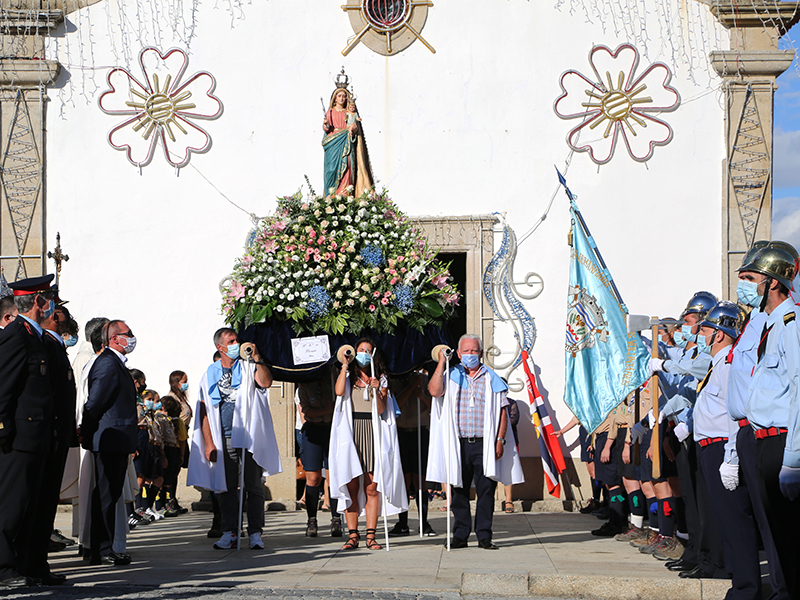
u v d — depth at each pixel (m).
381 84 11.41
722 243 10.95
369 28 11.42
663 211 11.07
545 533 8.33
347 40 11.46
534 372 11.03
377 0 11.46
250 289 7.52
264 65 11.51
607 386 7.93
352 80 11.43
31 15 11.52
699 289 10.96
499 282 11.16
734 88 11.04
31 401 5.46
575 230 8.30
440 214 11.27
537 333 11.07
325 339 7.36
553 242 11.16
